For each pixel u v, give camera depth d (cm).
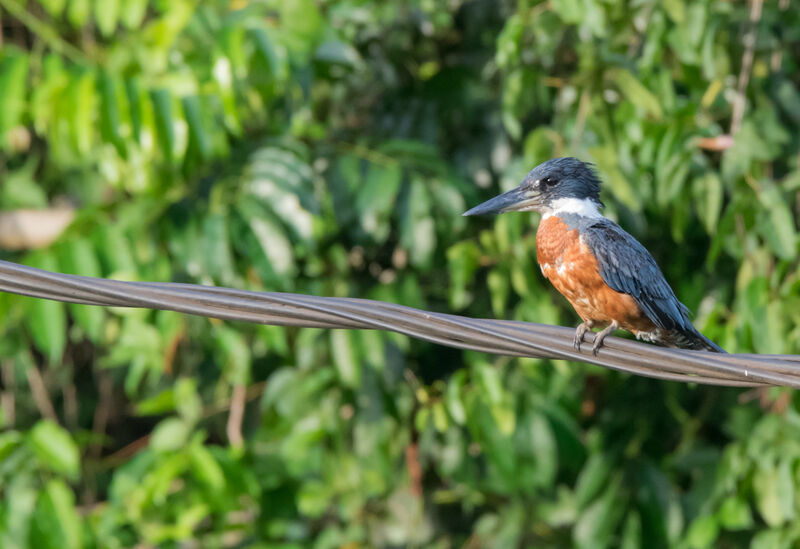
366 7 991
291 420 984
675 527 950
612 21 863
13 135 1073
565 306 970
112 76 785
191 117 795
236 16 855
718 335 807
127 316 920
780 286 808
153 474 899
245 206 852
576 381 979
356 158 926
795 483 838
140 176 833
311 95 993
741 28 894
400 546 1095
